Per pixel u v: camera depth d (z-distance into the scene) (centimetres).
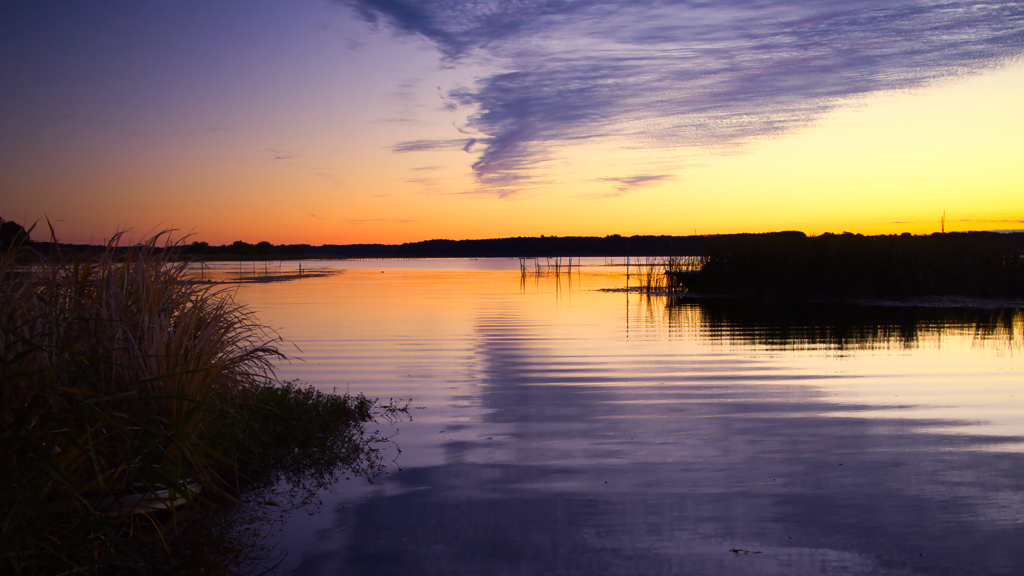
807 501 380
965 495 388
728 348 1011
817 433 526
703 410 606
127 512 314
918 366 840
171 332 405
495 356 936
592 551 317
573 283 3102
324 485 409
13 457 275
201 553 309
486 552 316
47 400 325
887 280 2008
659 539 330
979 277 1955
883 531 339
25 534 258
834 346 1029
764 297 2094
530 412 601
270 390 539
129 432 316
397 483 412
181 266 477
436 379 764
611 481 415
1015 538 330
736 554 314
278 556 311
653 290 2470
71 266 403
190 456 321
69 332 354
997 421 563
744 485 407
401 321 1412
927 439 508
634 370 820
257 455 434
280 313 1585
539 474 429
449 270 5334
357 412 586
